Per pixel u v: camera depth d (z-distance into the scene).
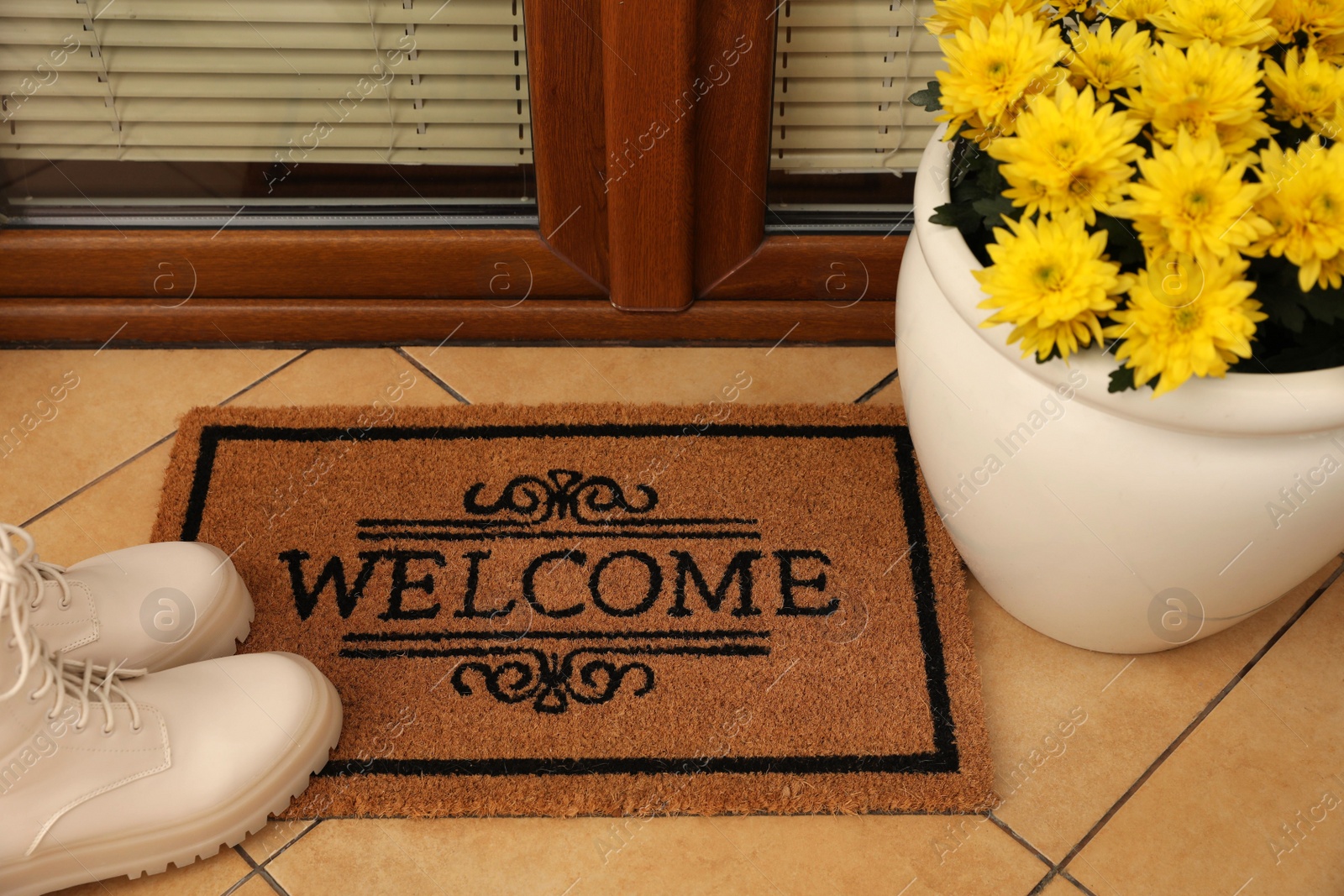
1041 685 1.17
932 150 0.97
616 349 1.52
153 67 1.34
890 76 1.37
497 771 1.08
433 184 1.46
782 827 1.06
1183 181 0.71
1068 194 0.76
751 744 1.10
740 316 1.50
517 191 1.48
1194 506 0.88
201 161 1.43
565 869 1.04
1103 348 0.81
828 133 1.42
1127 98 0.83
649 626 1.20
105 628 1.05
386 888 1.02
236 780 1.00
